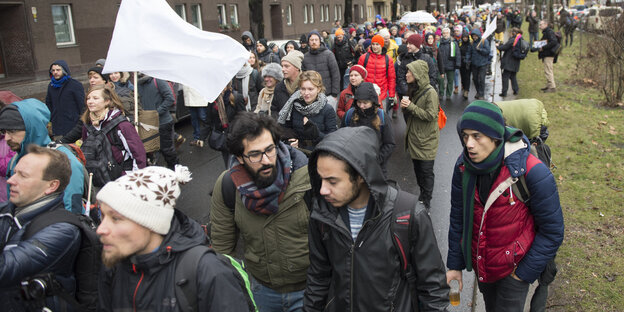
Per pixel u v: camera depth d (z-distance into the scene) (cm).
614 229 501
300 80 442
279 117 456
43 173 249
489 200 269
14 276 210
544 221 264
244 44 1148
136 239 186
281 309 283
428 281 217
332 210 224
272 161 245
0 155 390
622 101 1101
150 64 422
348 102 605
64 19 1855
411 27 2125
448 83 1300
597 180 649
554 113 1046
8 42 1692
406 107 551
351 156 203
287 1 4031
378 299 217
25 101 360
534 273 269
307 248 269
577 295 393
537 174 260
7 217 250
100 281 204
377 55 877
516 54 1238
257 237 268
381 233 214
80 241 233
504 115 348
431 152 573
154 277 190
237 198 269
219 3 2978
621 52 1071
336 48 1364
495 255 275
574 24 2503
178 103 1013
